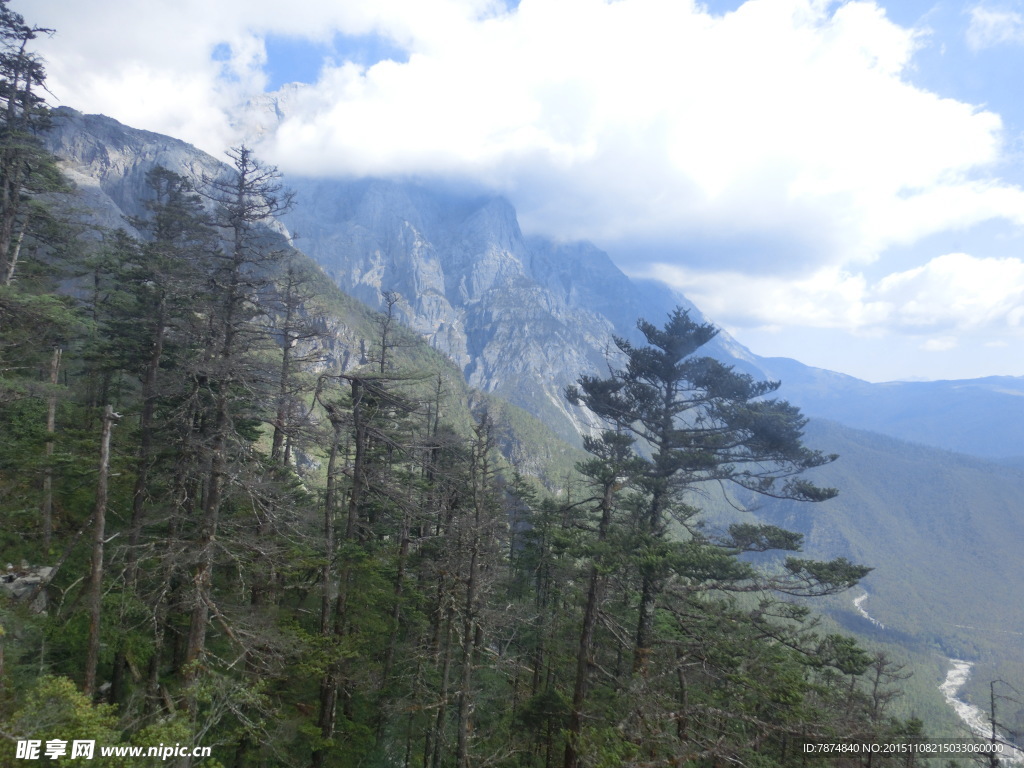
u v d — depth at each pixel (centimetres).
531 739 2244
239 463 1544
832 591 1783
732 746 1438
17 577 1775
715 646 1728
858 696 2161
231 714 1686
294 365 2172
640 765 1312
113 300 2725
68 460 1769
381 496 2281
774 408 2102
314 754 1769
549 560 2450
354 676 1783
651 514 2111
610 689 1923
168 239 3019
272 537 1781
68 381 3100
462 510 2003
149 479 1861
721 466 2198
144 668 1812
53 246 2961
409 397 2422
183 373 1598
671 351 2169
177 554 1398
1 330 1936
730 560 1655
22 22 2594
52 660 1530
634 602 2512
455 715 2150
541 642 2441
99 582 1401
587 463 1878
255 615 1541
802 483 2005
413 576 2367
